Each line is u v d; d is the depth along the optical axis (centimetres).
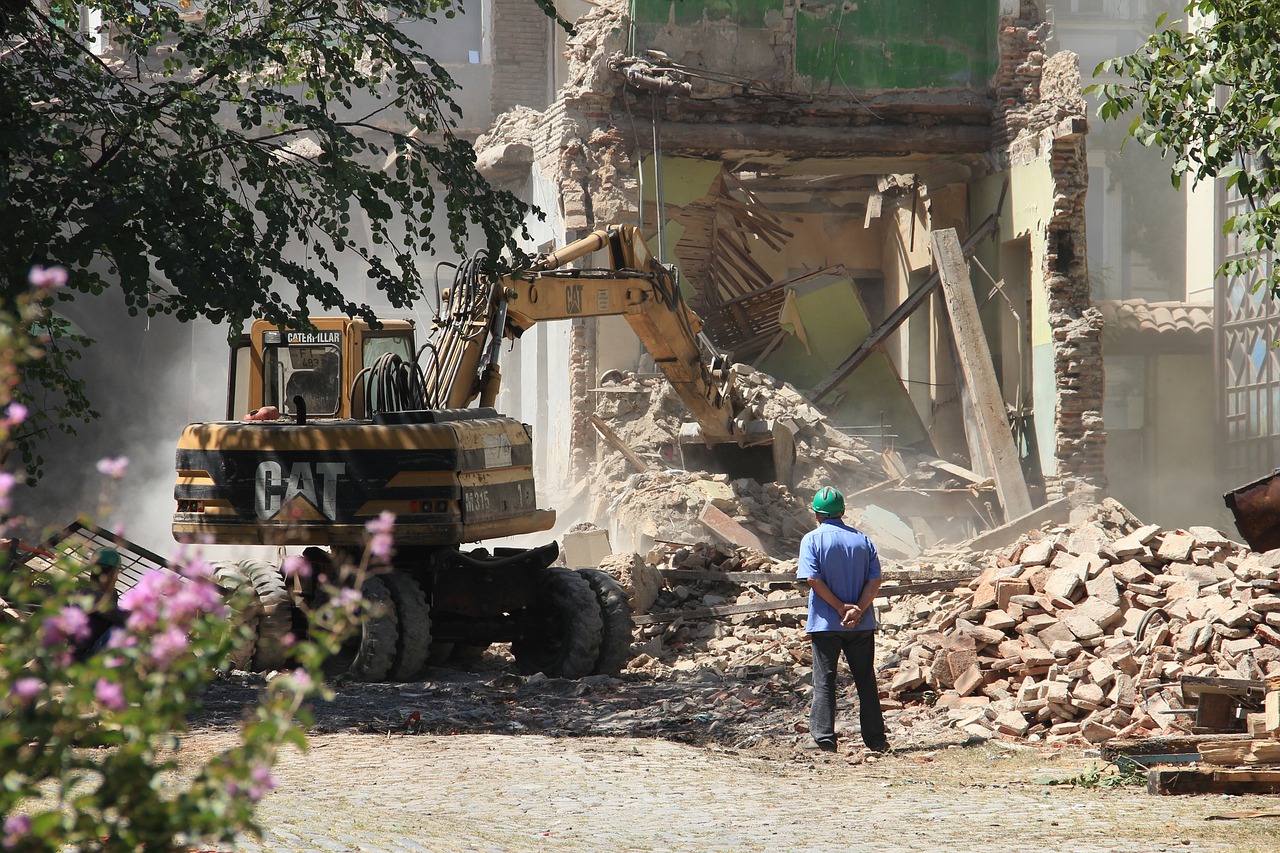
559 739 3102
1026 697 3244
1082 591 3612
